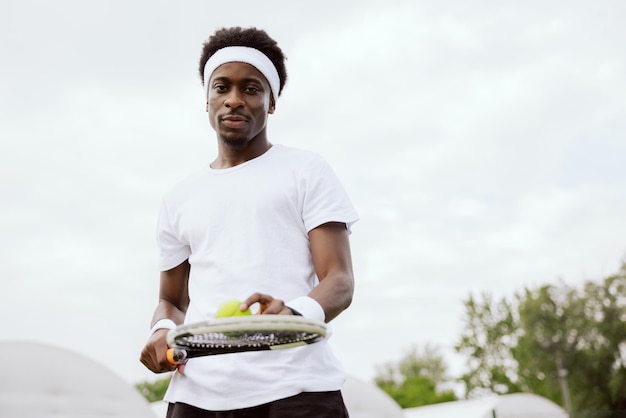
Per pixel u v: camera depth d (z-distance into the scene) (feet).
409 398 180.24
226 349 8.63
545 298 140.67
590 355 135.54
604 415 63.00
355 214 9.53
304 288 9.33
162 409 51.11
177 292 10.37
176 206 10.03
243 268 9.21
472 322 153.48
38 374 38.42
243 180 9.61
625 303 135.13
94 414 39.29
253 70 9.75
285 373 8.82
